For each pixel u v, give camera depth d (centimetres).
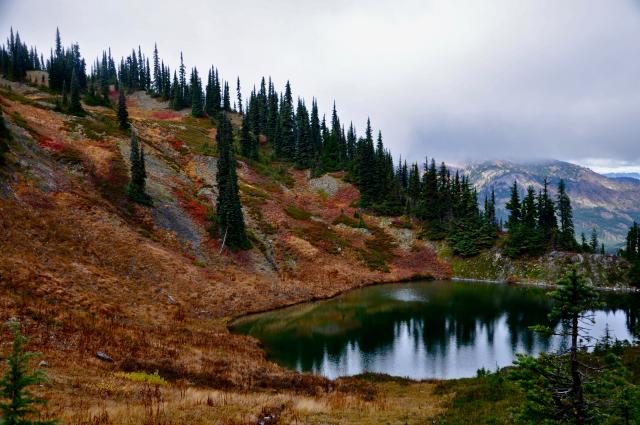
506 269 8481
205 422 1421
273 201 9138
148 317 3584
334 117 13988
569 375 1026
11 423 749
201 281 5131
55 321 2523
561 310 983
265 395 2041
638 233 9200
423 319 4878
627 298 6744
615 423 992
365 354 3612
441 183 10638
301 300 5784
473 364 3372
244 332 4191
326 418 1666
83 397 1580
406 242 9456
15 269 3111
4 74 12394
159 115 13325
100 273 4009
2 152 4934
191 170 8912
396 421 1662
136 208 6119
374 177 10638
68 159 6438
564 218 9350
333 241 8381
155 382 2039
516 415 1083
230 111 16050
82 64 14438
